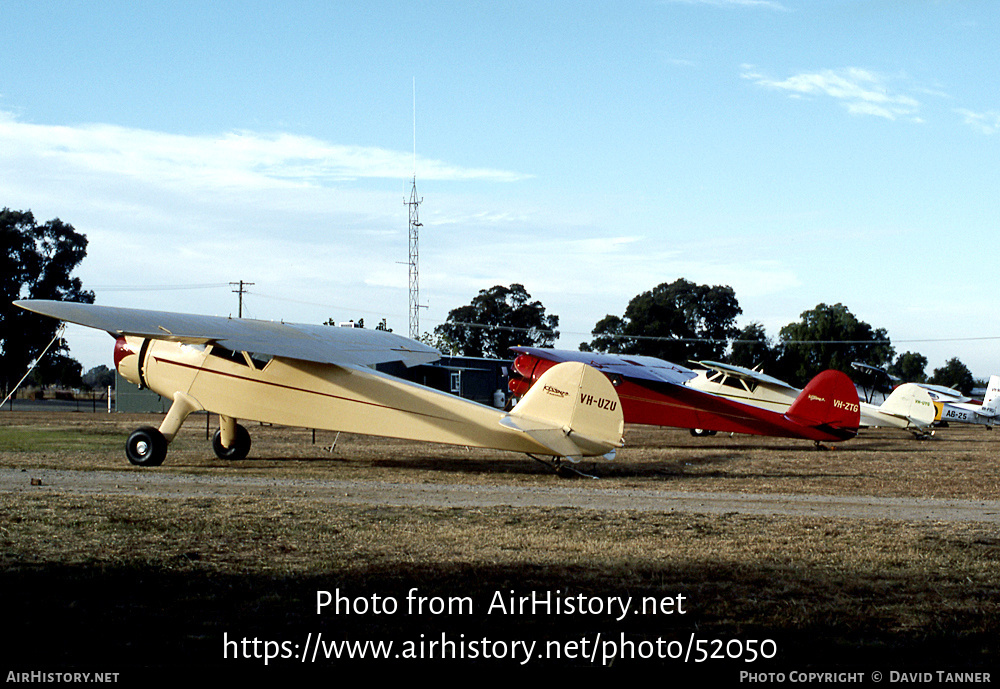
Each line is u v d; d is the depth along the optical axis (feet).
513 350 92.38
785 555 29.27
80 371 233.76
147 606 21.99
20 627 20.08
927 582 25.86
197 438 79.77
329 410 54.90
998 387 142.51
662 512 38.06
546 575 25.86
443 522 34.06
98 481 45.52
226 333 51.80
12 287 217.56
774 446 84.58
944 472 58.54
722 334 289.12
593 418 51.75
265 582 24.35
